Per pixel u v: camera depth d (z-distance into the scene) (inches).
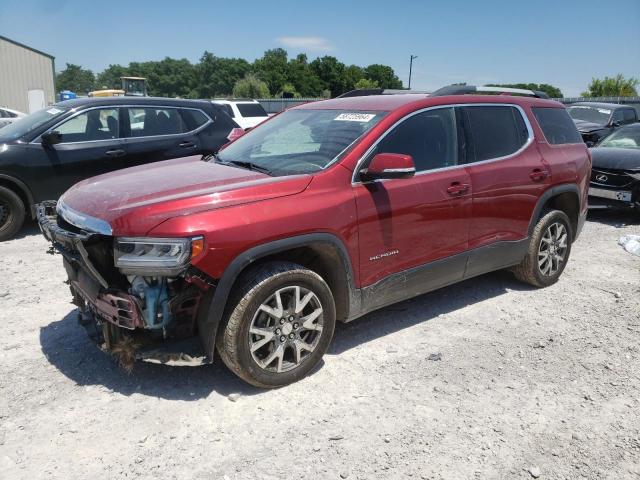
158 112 319.6
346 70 4170.8
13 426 123.3
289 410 131.8
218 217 124.4
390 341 169.0
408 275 162.9
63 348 159.6
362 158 151.3
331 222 140.6
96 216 128.0
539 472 113.0
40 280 217.5
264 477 109.7
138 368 148.6
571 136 224.5
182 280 125.6
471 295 209.0
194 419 127.3
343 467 113.2
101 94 1219.2
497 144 189.9
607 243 295.6
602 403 138.6
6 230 279.7
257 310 131.6
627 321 188.4
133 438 120.3
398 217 155.9
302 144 164.7
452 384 145.2
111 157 301.0
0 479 107.3
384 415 130.8
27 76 1507.1
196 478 109.0
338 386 142.6
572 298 208.5
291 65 4023.1
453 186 170.2
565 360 159.9
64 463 112.3
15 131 287.9
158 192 134.5
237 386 141.3
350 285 149.5
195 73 5492.1
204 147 330.6
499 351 164.2
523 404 137.2
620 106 634.2
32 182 280.8
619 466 116.1
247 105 688.4
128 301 121.7
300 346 141.1
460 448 120.0
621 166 339.3
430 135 170.1
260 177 146.1
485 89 197.8
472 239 179.8
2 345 160.6
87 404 132.3
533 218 201.3
